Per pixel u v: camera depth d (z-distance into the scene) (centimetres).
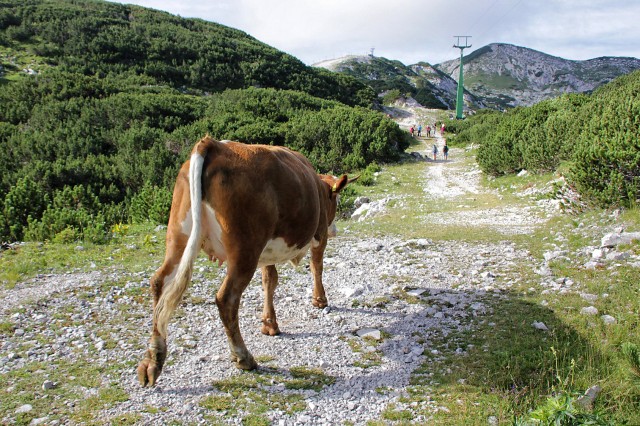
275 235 536
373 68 15000
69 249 1053
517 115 2962
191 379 512
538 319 651
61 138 3381
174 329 640
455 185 2531
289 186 533
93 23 7488
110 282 805
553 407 396
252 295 786
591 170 1195
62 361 541
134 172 2753
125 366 534
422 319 689
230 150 504
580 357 524
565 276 811
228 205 482
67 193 1784
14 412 439
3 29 7138
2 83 5256
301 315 712
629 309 640
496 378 509
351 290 801
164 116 4288
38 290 760
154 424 429
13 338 593
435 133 6588
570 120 2022
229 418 444
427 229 1366
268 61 8175
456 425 432
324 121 4044
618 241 900
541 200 1636
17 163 2919
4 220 1305
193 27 9331
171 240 500
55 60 6334
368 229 1403
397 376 531
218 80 7056
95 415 439
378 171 3284
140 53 7106
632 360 472
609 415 423
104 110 4094
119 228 1266
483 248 1090
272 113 4809
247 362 532
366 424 443
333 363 562
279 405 470
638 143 1115
